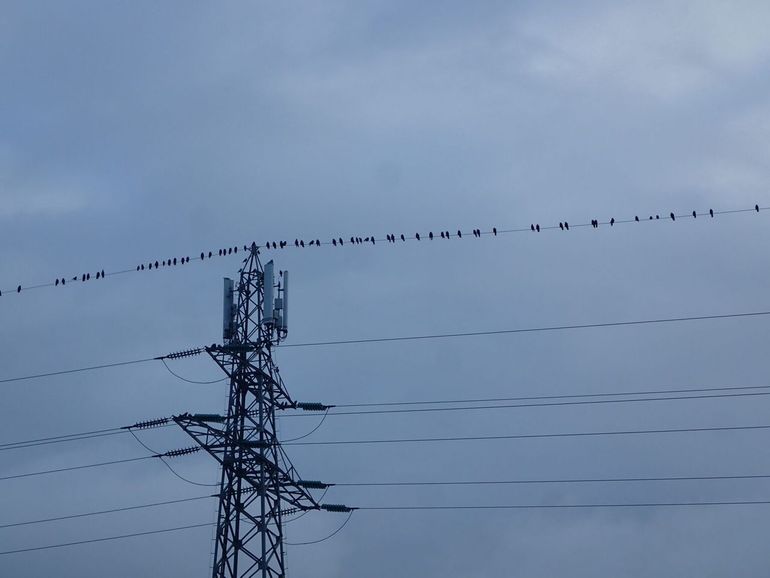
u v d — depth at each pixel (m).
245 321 61.09
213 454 58.25
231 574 55.97
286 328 61.12
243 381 59.31
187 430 58.41
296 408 61.50
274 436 59.34
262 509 56.66
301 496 60.97
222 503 57.16
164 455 59.31
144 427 59.47
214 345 59.22
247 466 57.75
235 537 56.62
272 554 57.12
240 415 58.75
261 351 59.84
